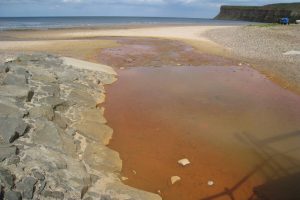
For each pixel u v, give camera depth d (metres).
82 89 10.50
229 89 12.08
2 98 7.50
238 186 6.09
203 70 15.21
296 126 8.71
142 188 5.96
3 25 50.28
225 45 22.83
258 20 90.44
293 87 12.21
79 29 37.94
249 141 7.86
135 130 8.37
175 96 11.16
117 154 6.98
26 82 9.08
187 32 33.66
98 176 5.93
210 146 7.60
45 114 7.42
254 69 15.36
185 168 6.66
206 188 6.02
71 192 5.16
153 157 7.05
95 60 16.45
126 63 16.25
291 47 20.22
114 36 28.89
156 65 16.05
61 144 6.43
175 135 8.13
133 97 10.95
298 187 6.08
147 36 29.22
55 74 10.84
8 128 6.15
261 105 10.33
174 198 5.73
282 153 7.32
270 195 5.83
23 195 4.85
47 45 20.53
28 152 5.79
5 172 5.03
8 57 13.07
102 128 8.11
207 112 9.68
